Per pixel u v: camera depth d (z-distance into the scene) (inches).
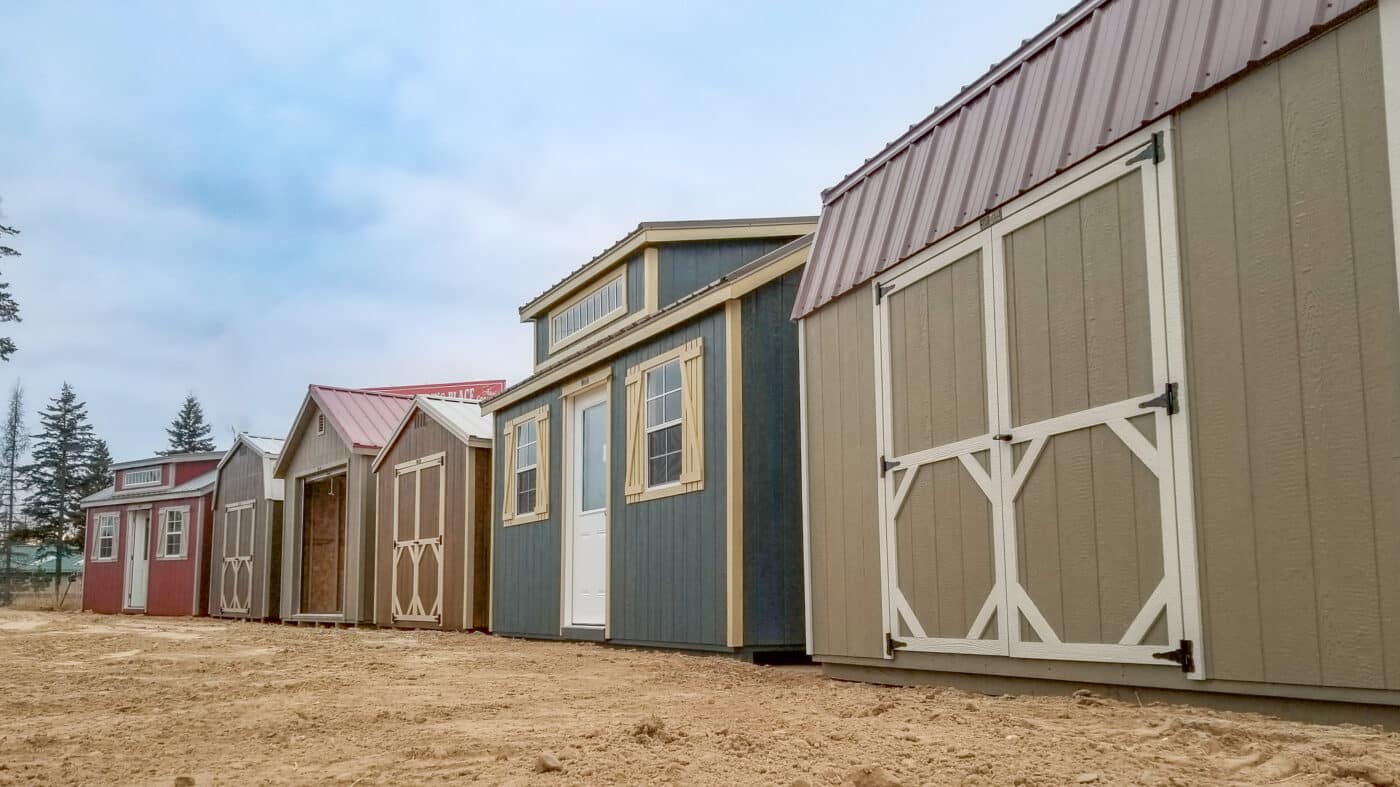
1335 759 143.9
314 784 148.3
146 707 236.8
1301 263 174.4
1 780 154.3
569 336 601.0
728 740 172.6
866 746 166.4
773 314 396.2
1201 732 166.4
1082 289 220.4
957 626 255.8
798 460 391.5
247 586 990.4
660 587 430.0
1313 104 173.8
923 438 272.5
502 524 612.4
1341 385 167.2
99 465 2534.5
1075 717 192.5
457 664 348.2
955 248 261.9
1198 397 191.2
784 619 380.2
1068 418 222.2
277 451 994.1
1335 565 166.2
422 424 730.8
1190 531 190.7
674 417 432.1
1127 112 210.4
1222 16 195.2
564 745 173.6
